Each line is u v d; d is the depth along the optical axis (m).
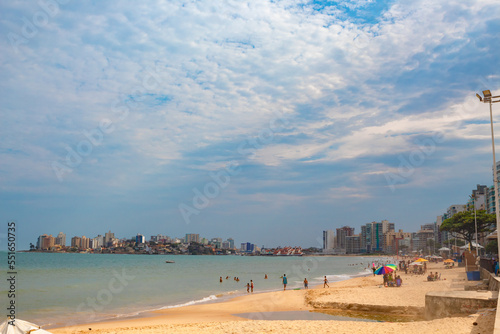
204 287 55.28
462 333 11.64
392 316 22.39
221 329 16.31
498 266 24.45
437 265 78.19
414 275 52.78
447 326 12.98
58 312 30.42
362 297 28.06
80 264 137.50
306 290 38.34
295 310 26.50
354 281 55.19
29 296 43.84
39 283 62.69
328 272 97.00
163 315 27.16
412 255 194.75
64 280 69.38
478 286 27.88
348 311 24.73
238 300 34.22
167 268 119.81
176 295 44.16
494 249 98.19
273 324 16.94
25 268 108.12
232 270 109.94
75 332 18.75
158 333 16.16
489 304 15.27
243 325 17.05
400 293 29.66
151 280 70.31
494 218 77.69
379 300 26.00
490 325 12.20
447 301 16.30
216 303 32.88
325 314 23.70
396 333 13.27
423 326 13.75
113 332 17.59
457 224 82.00
